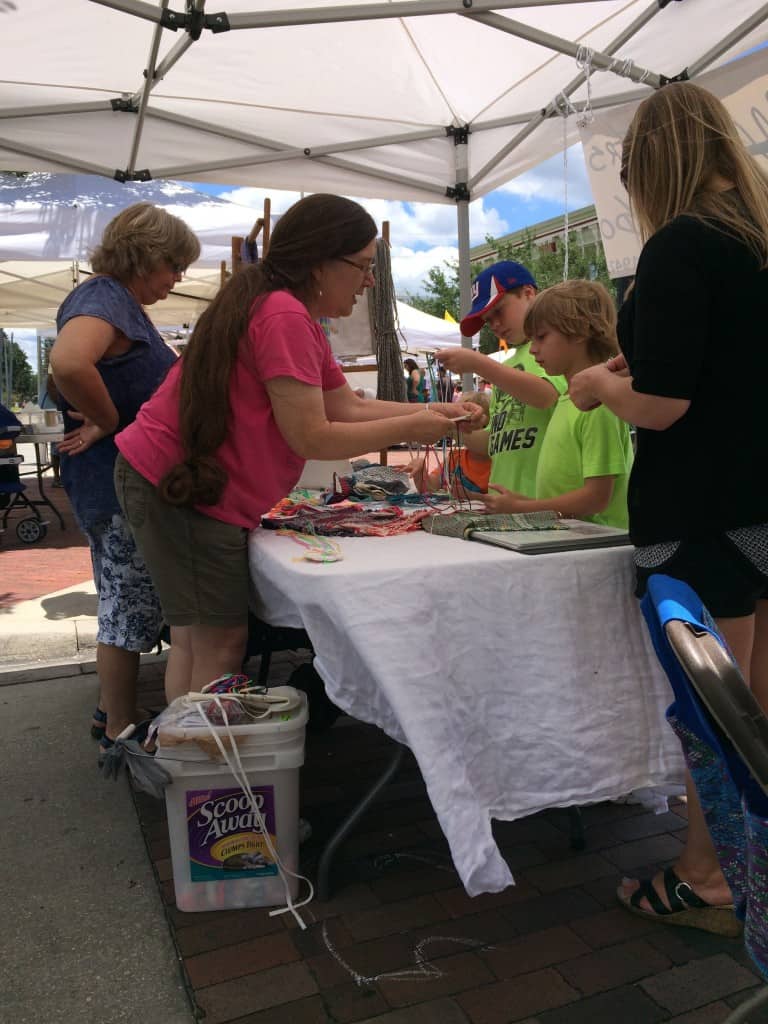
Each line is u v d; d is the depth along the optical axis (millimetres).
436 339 10914
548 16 3480
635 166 1613
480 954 1753
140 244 2473
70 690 3537
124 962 1771
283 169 4852
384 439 1883
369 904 1944
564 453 2297
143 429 1898
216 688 1922
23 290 10180
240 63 3875
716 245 1460
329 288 1925
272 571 1756
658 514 1594
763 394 1503
